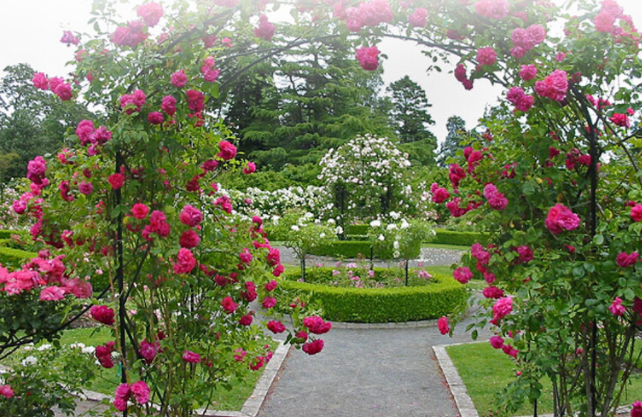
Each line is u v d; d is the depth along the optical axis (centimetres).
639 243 222
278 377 511
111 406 263
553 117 250
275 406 437
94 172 249
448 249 1559
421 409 431
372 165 1351
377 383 496
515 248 258
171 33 253
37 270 252
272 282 291
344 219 1412
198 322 278
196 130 278
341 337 664
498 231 268
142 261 244
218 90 255
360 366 547
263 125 2648
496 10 232
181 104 248
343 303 726
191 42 247
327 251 1346
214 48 271
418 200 1413
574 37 242
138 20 239
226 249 292
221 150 293
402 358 575
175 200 270
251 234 318
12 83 3269
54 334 261
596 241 221
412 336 669
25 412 262
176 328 272
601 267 226
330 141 2492
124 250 252
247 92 2655
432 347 609
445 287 757
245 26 272
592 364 247
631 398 399
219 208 302
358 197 1392
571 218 229
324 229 854
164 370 253
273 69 2538
